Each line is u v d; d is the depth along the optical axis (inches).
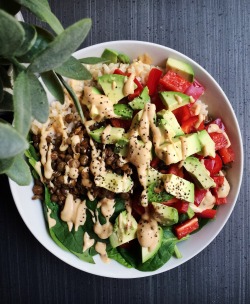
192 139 12.2
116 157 12.2
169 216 12.2
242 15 14.0
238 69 14.0
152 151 12.2
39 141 12.3
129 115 12.2
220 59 13.9
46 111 7.5
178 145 12.1
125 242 12.6
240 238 14.2
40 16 7.2
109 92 12.2
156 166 12.4
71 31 6.5
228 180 13.0
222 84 14.0
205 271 14.3
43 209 12.6
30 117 6.7
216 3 13.9
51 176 12.2
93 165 12.1
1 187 13.5
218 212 13.0
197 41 13.9
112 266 12.8
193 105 12.6
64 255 12.6
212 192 12.8
